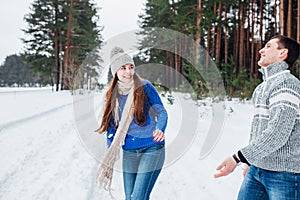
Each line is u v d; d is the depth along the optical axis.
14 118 8.03
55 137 6.01
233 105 9.89
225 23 15.95
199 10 13.98
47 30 31.67
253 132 1.97
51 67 32.09
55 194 3.19
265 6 26.92
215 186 3.32
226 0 18.48
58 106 11.52
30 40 31.91
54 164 4.21
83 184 3.46
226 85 12.01
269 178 1.81
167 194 3.16
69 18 28.83
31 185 3.42
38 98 15.52
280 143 1.63
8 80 57.06
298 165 1.73
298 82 1.73
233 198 2.99
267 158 1.76
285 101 1.64
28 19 31.62
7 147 5.12
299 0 11.83
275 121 1.63
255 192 1.99
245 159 1.74
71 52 27.36
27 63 32.31
